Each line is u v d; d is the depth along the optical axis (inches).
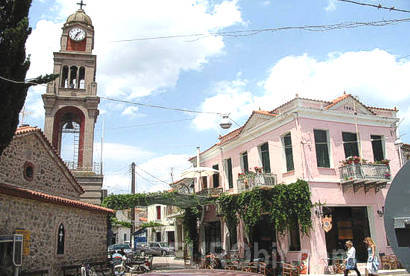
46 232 578.6
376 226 759.1
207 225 1092.5
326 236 725.3
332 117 788.6
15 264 469.1
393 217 133.2
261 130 874.1
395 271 677.9
